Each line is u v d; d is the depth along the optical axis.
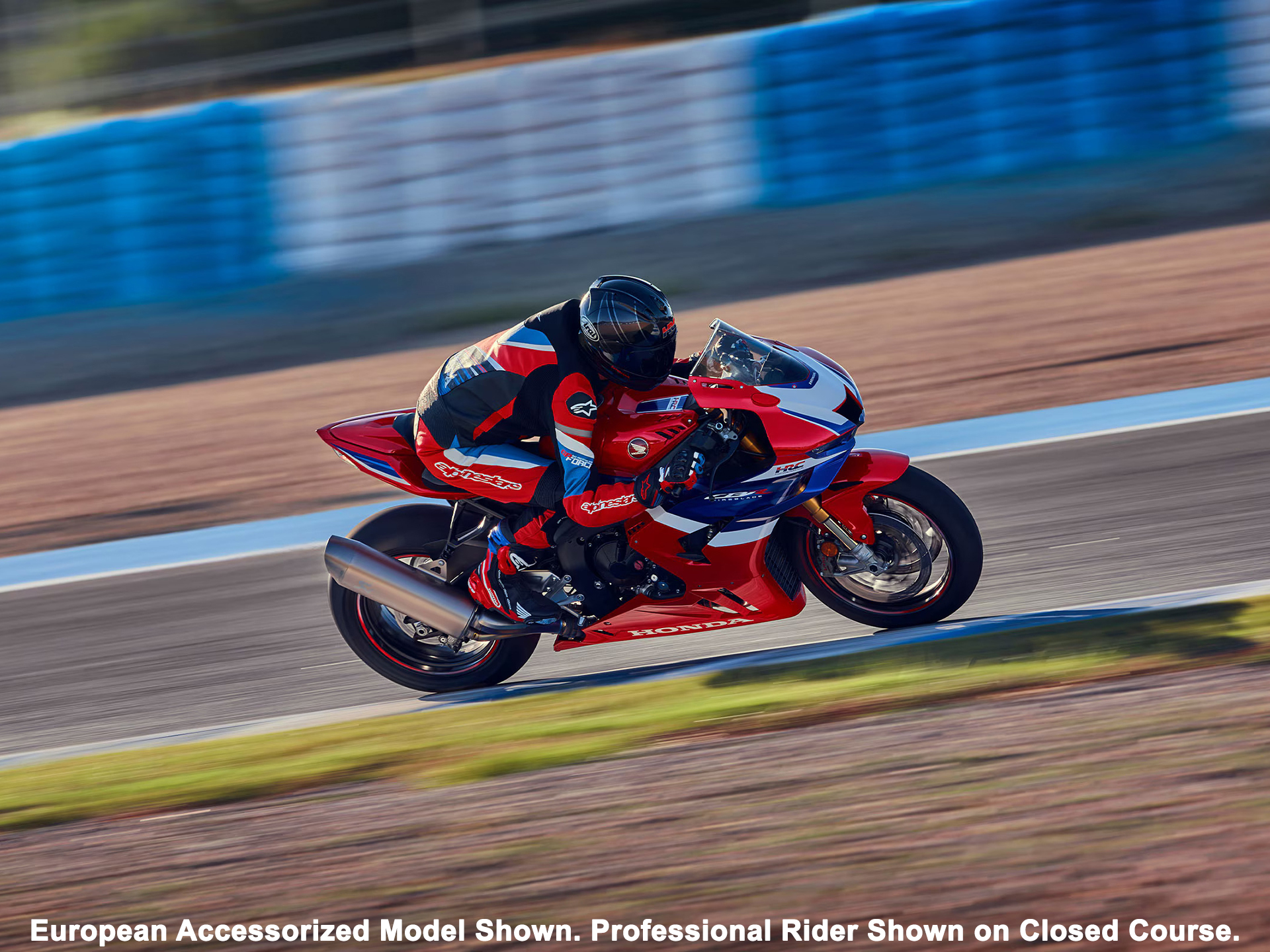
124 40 61.62
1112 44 50.62
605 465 18.09
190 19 62.31
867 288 44.34
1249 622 17.17
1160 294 38.72
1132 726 14.71
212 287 50.62
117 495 33.03
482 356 17.98
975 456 27.25
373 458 19.14
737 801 14.35
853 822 13.64
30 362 47.75
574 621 18.73
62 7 61.16
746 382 17.86
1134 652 16.67
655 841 13.80
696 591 18.66
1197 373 31.20
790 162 51.06
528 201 50.53
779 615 18.69
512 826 14.48
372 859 14.22
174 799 16.31
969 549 18.09
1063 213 48.03
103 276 50.59
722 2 60.59
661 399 18.11
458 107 49.94
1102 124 51.09
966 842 13.02
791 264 47.25
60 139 49.78
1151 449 26.16
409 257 50.59
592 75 50.19
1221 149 50.78
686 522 18.30
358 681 20.30
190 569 26.55
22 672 22.30
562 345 17.45
